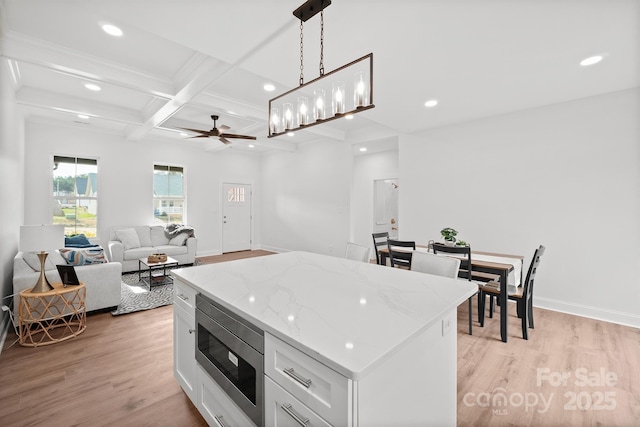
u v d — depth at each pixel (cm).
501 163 385
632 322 302
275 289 148
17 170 367
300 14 175
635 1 173
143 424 163
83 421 165
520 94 318
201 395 156
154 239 579
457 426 163
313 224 649
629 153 304
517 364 228
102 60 287
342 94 170
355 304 126
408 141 479
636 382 204
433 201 448
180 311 181
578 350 250
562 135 341
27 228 246
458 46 225
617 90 307
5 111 284
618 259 311
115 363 225
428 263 223
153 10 184
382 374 91
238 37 214
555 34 208
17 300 272
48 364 223
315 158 642
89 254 369
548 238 351
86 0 174
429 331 117
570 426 164
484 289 289
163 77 325
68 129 502
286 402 100
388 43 221
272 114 212
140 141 586
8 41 242
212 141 630
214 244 699
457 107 357
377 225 710
